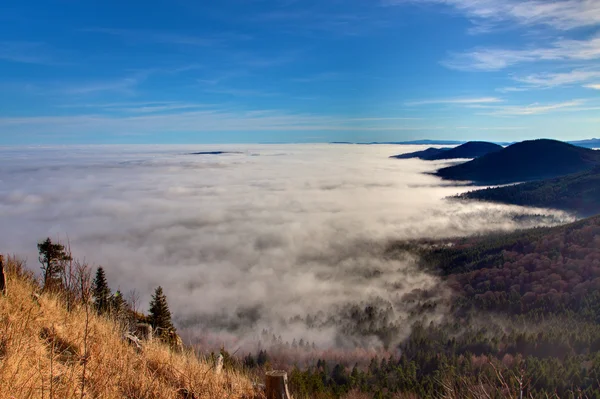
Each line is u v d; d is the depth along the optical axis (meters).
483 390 3.99
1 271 5.81
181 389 5.16
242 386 5.68
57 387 3.89
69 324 5.53
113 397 4.15
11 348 4.08
